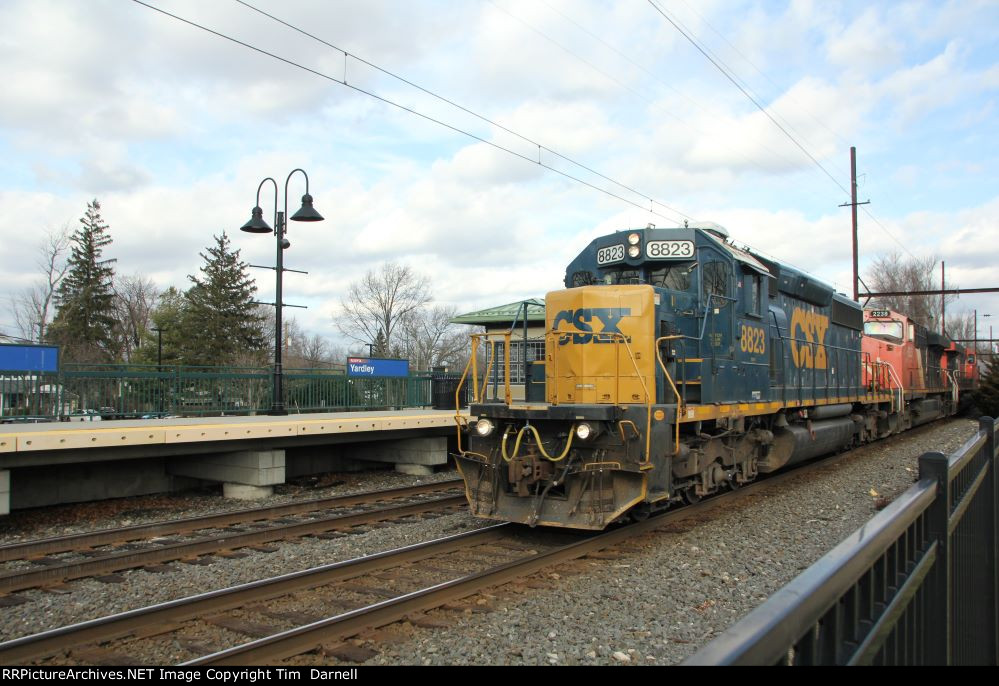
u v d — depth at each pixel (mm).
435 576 7008
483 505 8828
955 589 3814
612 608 6125
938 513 3514
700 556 7793
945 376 30281
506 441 8648
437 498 11359
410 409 19828
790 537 8625
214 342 46062
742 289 10625
